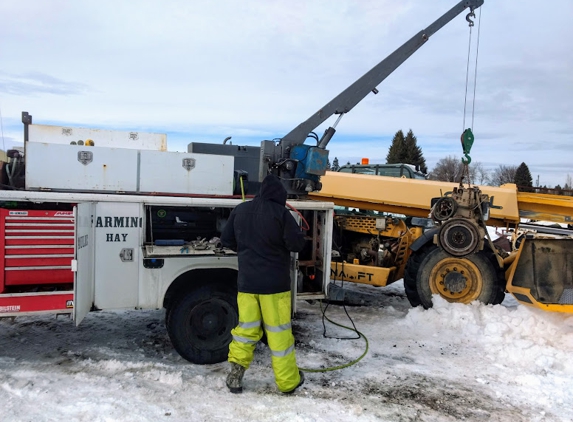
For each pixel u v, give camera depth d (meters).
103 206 3.80
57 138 4.80
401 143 49.16
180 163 4.27
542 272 5.16
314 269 4.85
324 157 5.09
